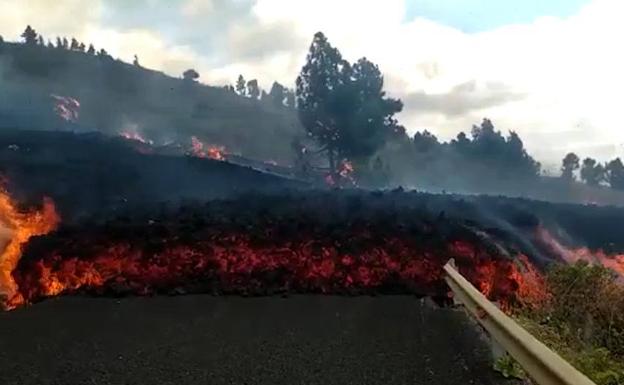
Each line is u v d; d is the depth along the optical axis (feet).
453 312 27.84
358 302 30.32
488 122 247.91
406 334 23.35
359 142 162.61
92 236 35.04
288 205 47.65
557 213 63.41
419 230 39.14
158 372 18.38
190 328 24.59
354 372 18.16
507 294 32.22
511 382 16.80
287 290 32.58
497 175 240.12
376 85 168.14
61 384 17.24
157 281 32.91
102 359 19.86
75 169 53.83
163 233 35.83
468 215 52.95
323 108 164.14
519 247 43.21
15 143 60.64
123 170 59.77
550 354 12.21
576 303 26.30
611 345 22.91
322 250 35.17
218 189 65.16
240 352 20.74
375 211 46.21
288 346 21.53
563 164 257.55
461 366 18.49
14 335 23.21
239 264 34.32
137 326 24.94
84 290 32.09
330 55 166.71
